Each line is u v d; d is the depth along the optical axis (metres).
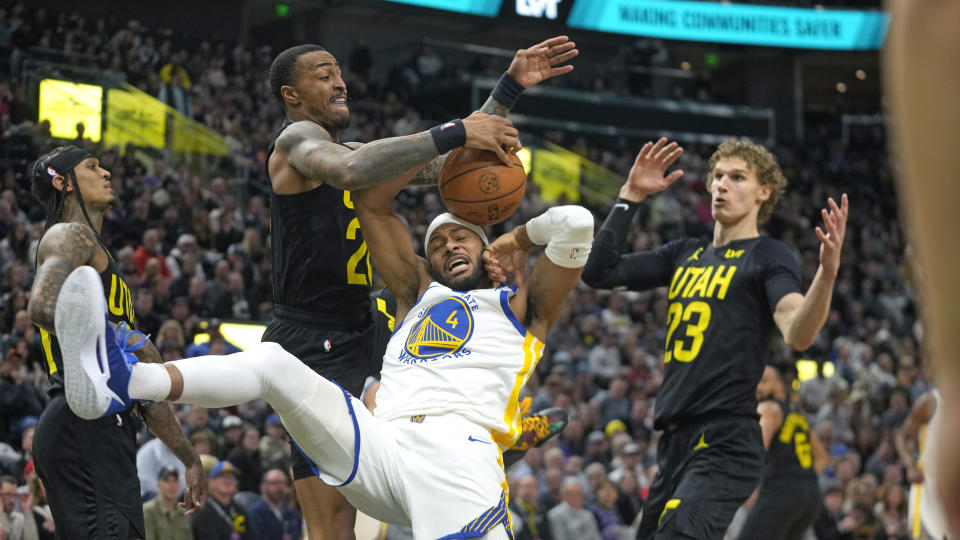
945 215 0.37
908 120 0.38
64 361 2.72
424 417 3.23
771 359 13.66
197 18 20.48
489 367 3.29
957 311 0.37
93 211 3.63
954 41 0.37
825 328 15.56
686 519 3.84
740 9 22.30
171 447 3.70
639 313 14.47
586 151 19.58
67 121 13.53
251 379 2.90
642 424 10.69
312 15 22.03
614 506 8.55
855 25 23.11
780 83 24.36
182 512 6.43
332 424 3.04
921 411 6.34
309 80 3.64
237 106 16.97
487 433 3.25
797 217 20.08
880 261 19.58
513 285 3.77
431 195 16.12
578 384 11.34
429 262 3.59
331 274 3.61
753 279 4.05
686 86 22.59
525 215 16.83
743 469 3.92
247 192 14.49
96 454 3.39
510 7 20.17
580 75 21.48
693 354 4.06
